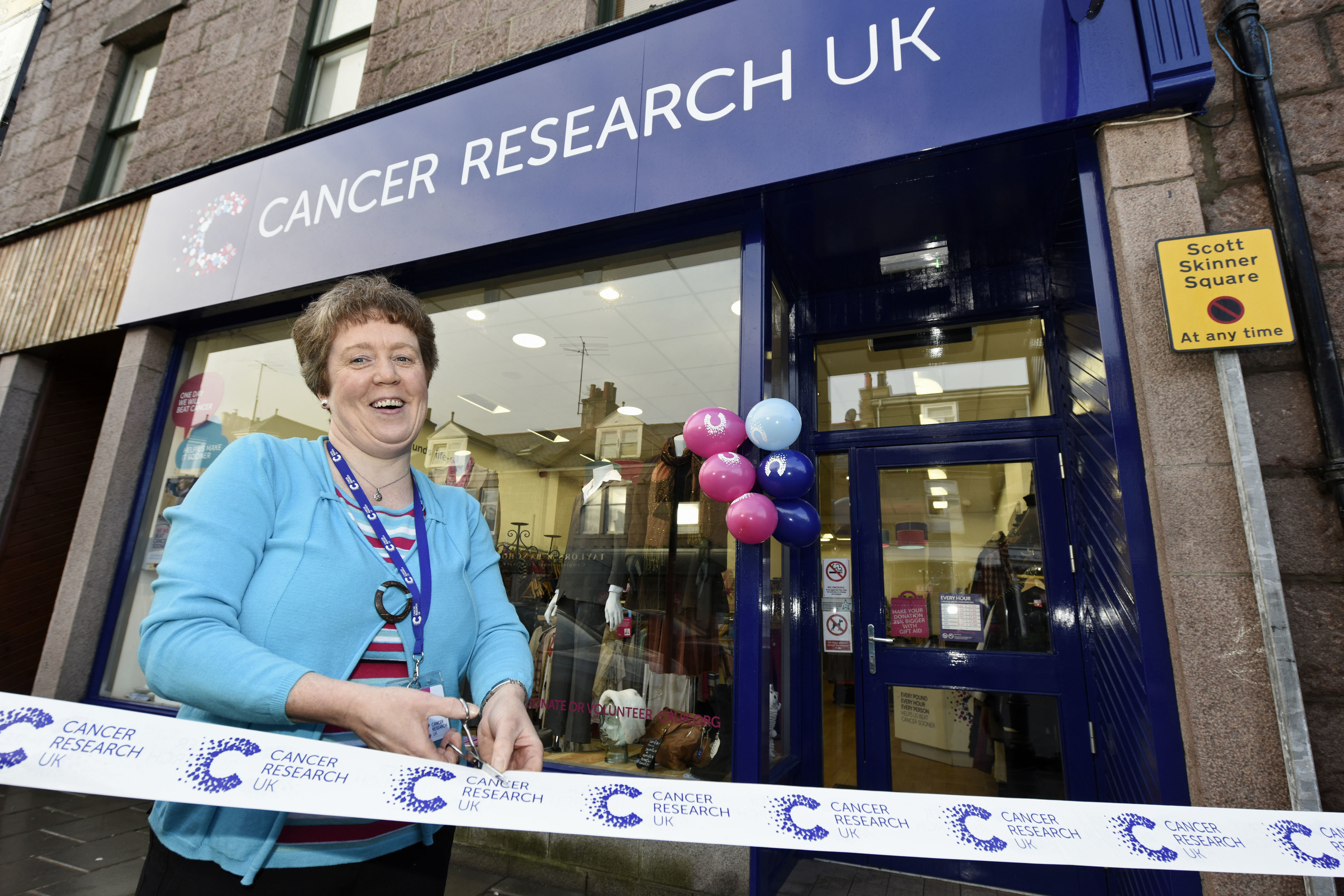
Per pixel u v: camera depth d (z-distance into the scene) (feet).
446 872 3.43
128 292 13.89
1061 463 9.50
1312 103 6.53
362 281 3.77
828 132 8.09
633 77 9.51
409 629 3.21
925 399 10.66
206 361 13.79
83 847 8.94
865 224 9.38
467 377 11.48
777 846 3.49
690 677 8.61
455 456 11.33
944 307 10.64
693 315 9.62
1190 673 5.68
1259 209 6.41
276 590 2.89
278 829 2.83
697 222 9.37
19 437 15.52
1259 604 5.49
